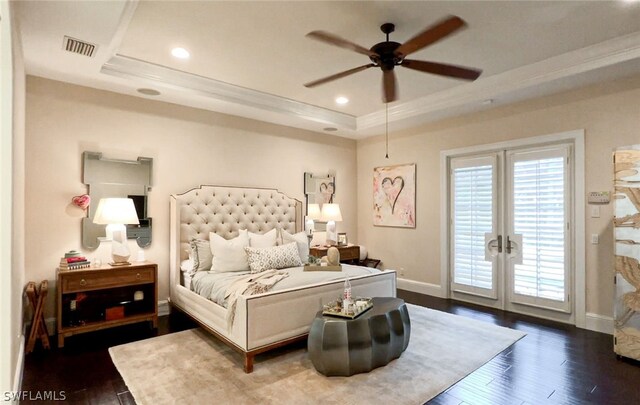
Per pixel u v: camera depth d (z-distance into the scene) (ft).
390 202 19.44
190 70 12.56
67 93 12.10
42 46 9.48
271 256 12.91
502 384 8.52
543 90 12.87
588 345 10.98
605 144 12.10
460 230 16.57
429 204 17.67
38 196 11.50
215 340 11.32
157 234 13.96
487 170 15.53
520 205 14.51
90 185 12.44
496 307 15.26
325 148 19.80
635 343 9.58
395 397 7.88
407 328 10.12
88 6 7.56
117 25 8.41
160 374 8.94
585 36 10.17
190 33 9.89
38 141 11.54
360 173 21.22
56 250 11.79
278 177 17.75
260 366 9.41
